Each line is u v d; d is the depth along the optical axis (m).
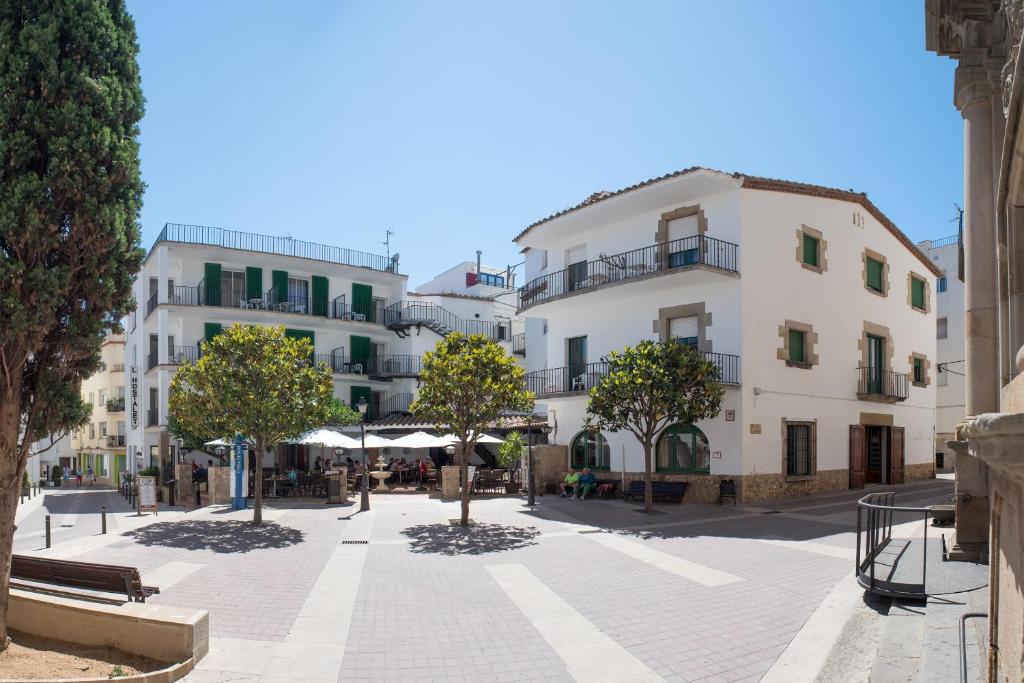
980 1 8.16
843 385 22.50
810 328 21.36
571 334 24.28
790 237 21.02
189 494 24.31
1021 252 4.01
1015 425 1.93
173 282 33.19
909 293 27.09
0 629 6.40
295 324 34.31
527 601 8.52
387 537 13.55
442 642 6.98
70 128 6.50
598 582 9.48
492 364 14.95
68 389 7.15
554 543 12.61
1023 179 3.75
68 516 21.14
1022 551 2.72
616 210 22.03
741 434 18.80
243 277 33.66
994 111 7.13
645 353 17.19
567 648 6.77
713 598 8.49
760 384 19.50
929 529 12.24
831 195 21.98
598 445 22.34
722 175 18.95
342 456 31.83
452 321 39.62
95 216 6.63
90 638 6.56
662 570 10.14
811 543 12.06
